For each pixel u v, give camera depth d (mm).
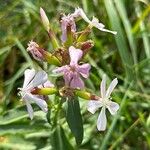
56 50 308
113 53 499
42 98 313
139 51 513
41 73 290
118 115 411
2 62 476
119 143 439
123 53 452
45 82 305
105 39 514
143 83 487
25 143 405
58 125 351
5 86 473
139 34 493
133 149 444
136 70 469
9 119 348
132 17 534
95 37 496
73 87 286
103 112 295
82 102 385
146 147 445
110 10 468
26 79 291
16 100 459
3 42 480
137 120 425
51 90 300
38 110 343
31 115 293
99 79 453
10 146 403
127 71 451
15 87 467
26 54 453
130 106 462
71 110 319
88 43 307
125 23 479
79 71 278
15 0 486
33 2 487
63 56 306
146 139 437
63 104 347
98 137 430
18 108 352
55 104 336
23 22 499
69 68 278
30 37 490
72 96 300
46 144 401
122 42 454
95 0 509
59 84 321
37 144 402
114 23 460
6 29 487
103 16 505
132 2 533
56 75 326
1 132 352
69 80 281
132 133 445
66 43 310
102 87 294
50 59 308
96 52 491
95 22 323
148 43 483
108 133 401
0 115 349
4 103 433
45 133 400
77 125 318
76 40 318
